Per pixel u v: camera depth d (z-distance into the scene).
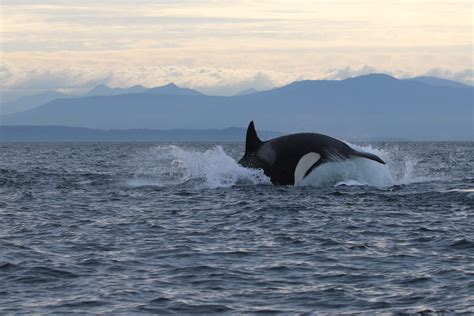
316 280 33.84
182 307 29.52
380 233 46.50
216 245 42.91
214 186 76.56
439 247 41.41
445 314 27.91
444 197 64.00
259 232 47.53
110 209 60.56
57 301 30.38
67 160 188.62
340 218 53.09
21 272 35.59
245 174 73.75
